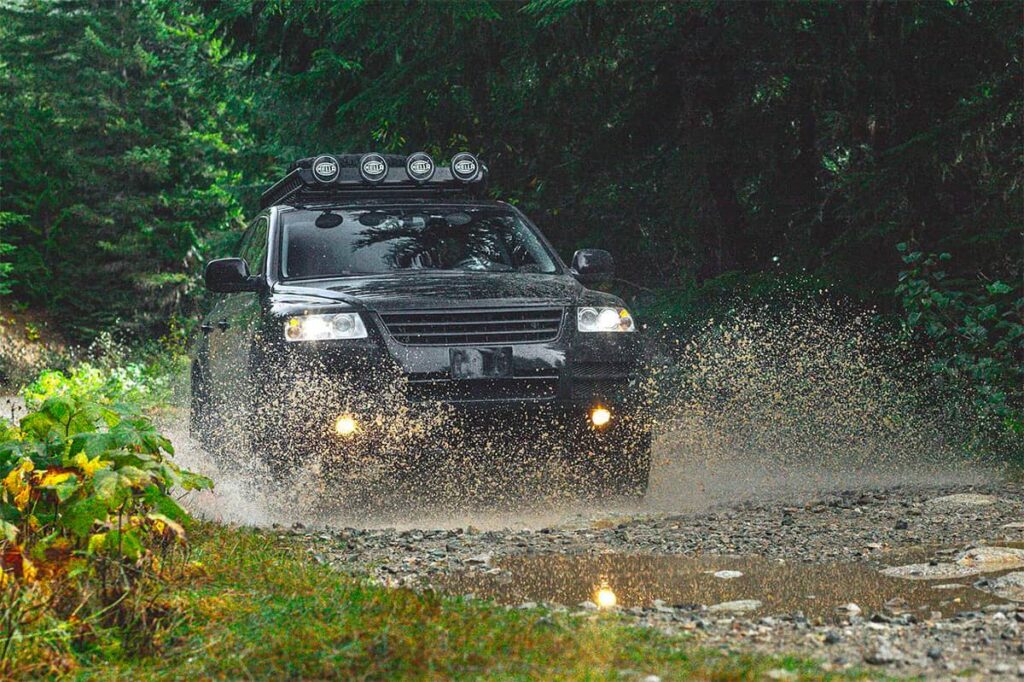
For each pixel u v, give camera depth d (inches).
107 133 1972.2
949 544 301.9
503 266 441.4
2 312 1860.2
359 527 359.9
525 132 754.8
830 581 263.1
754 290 615.8
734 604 241.6
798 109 691.4
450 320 374.9
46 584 216.4
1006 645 201.5
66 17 1975.9
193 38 1823.3
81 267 1946.4
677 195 685.9
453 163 493.7
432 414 367.9
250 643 201.6
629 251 799.1
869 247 601.3
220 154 1229.1
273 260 431.2
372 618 208.1
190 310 2007.9
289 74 833.5
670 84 713.6
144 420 259.4
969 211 617.3
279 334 374.9
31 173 1950.1
